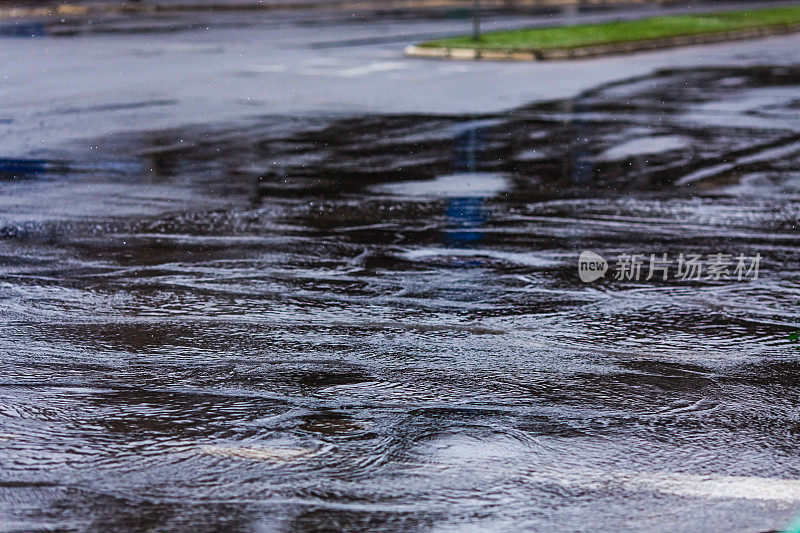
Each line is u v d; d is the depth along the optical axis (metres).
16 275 10.40
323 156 16.75
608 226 12.48
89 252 11.30
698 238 11.91
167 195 14.06
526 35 37.06
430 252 11.33
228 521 5.59
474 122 20.27
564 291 9.91
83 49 33.84
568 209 13.34
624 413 7.04
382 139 18.33
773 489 5.97
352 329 8.81
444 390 7.45
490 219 12.81
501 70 29.75
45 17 49.19
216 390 7.45
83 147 17.38
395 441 6.57
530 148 17.61
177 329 8.80
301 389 7.47
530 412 7.06
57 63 29.72
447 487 5.97
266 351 8.27
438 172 15.64
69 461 6.30
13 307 9.38
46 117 20.34
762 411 7.09
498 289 9.98
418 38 38.69
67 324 8.92
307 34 40.25
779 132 19.27
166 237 11.93
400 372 7.81
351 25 45.00
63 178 15.09
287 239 11.86
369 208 13.38
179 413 7.03
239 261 10.95
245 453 6.41
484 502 5.80
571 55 34.12
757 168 15.97
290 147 17.47
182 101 22.61
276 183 14.84
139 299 9.63
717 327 8.89
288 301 9.59
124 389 7.47
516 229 12.33
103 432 6.71
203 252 11.30
